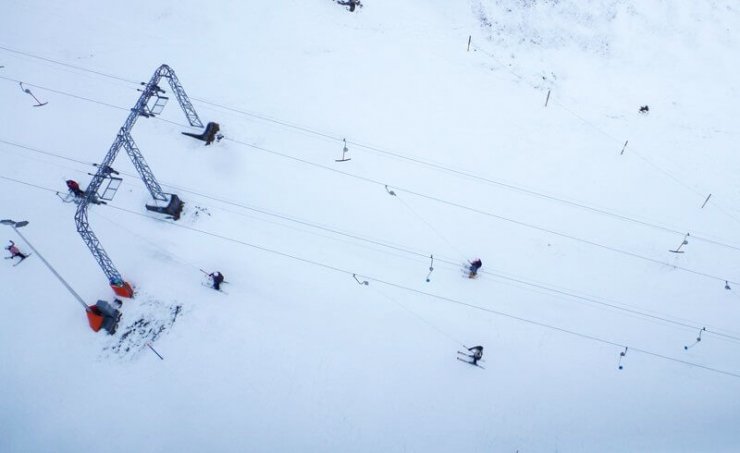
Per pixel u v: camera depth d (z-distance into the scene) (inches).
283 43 1414.9
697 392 933.2
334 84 1344.7
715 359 976.3
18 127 1191.6
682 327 1015.0
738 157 1310.3
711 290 1071.6
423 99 1342.3
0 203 1071.6
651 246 1130.0
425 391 900.6
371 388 894.4
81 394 857.5
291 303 976.3
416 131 1272.1
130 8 1456.7
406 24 1499.8
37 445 807.1
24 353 892.0
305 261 1034.7
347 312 976.9
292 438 836.0
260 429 839.7
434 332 968.3
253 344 922.1
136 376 878.4
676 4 1534.2
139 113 980.6
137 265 1002.1
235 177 1145.4
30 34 1374.3
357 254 1055.6
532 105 1369.3
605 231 1146.0
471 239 1101.1
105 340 912.3
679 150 1314.0
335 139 1233.4
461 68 1425.9
